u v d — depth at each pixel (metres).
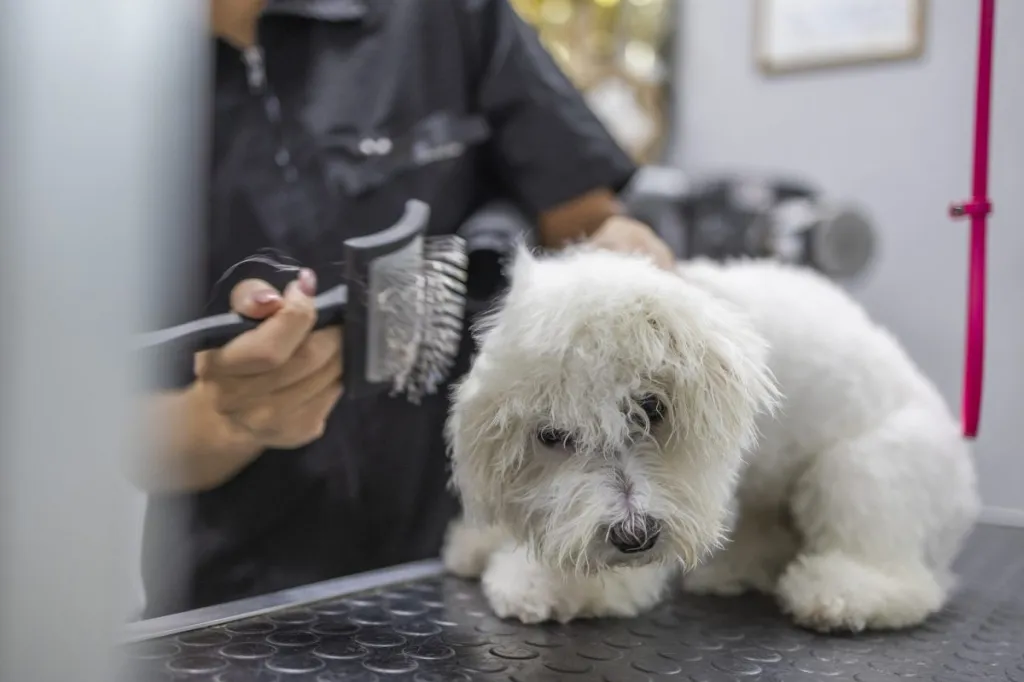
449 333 0.71
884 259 1.56
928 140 1.51
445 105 1.02
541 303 0.59
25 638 0.26
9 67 0.24
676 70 1.75
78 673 0.26
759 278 0.87
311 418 0.66
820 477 0.80
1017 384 1.42
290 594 0.73
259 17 0.96
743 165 1.70
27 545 0.25
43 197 0.24
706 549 0.64
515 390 0.59
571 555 0.60
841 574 0.73
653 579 0.76
